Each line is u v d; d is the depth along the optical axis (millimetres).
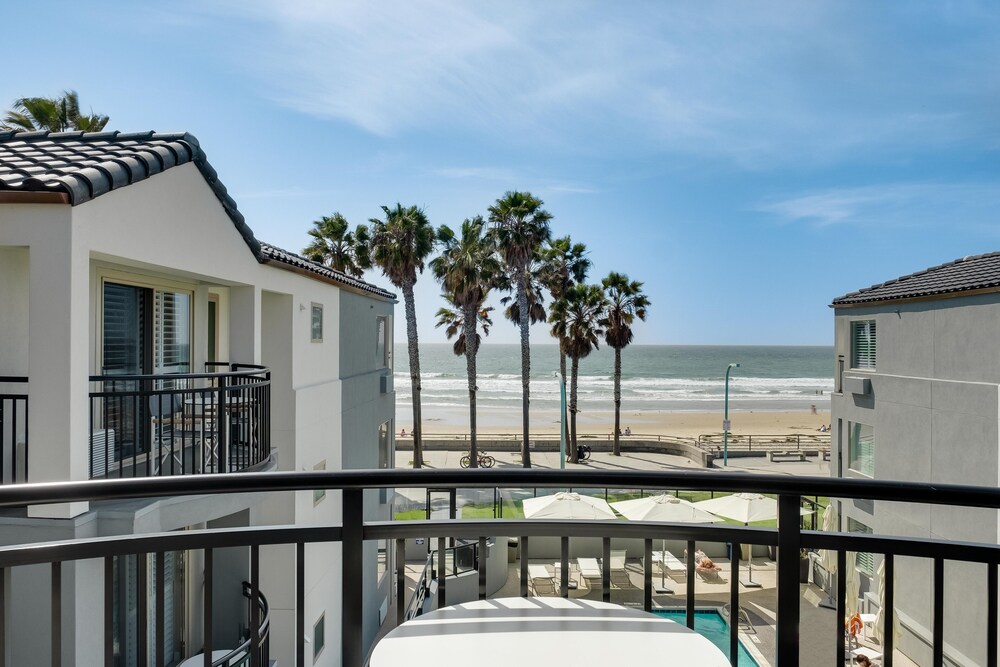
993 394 11805
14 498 1609
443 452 37094
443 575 1906
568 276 32375
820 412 61531
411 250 26047
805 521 17984
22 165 5363
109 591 1767
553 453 37406
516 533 1939
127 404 7332
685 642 1623
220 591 7602
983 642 11375
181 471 6012
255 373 7129
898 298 14523
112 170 5320
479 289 28375
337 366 12766
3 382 5824
